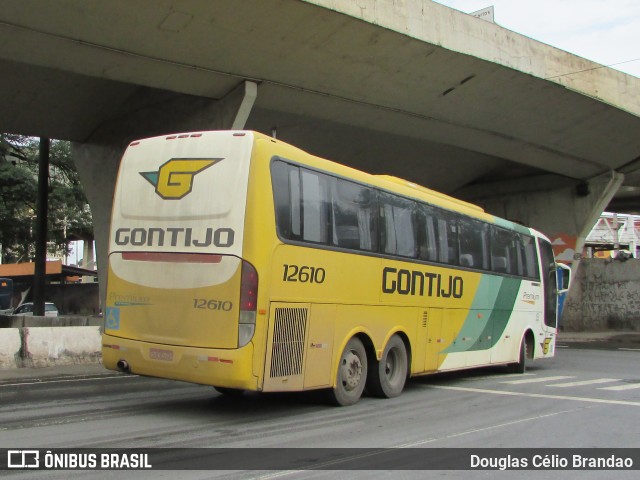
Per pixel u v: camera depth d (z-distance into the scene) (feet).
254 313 22.90
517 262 44.78
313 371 25.81
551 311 50.03
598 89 65.87
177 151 25.22
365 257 29.04
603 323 99.40
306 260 25.40
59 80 53.72
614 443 22.33
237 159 23.90
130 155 26.53
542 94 62.69
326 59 48.88
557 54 61.52
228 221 23.54
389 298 30.76
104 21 40.60
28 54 43.27
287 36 45.24
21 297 153.58
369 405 29.17
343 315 27.53
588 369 49.19
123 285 25.52
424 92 57.11
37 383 35.47
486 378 41.98
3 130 62.34
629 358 59.98
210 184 24.18
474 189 101.60
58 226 111.45
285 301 24.25
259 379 23.04
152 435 21.94
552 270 50.93
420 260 33.40
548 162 81.61
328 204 27.07
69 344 43.91
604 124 72.18
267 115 61.41
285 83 51.16
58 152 94.73
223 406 28.22
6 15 38.93
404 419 26.03
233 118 50.39
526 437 23.06
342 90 53.83
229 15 41.96
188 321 23.72
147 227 25.31
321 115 58.23
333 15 43.93
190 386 34.68
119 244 25.93
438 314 35.09
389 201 31.37
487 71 56.29
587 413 28.30
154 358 24.23
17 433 21.90
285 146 25.35
